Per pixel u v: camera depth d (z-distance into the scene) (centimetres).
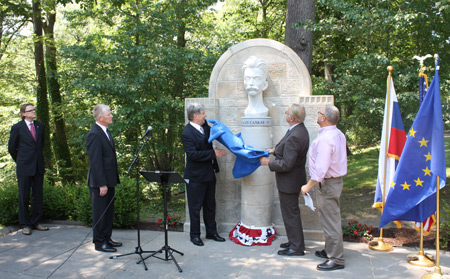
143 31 746
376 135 736
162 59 700
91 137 427
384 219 375
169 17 798
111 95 739
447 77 604
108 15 968
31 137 527
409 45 684
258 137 451
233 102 498
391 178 421
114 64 736
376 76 636
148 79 729
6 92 1218
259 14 1445
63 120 1236
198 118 450
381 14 573
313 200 466
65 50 723
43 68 1164
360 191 738
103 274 367
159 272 371
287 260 397
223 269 376
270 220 469
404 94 590
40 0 1039
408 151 364
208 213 473
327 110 368
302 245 414
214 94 504
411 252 414
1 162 1067
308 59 756
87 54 720
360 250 424
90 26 1348
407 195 366
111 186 442
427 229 389
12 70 1152
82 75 744
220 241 469
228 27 1430
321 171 355
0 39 1098
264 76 462
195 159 441
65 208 583
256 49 483
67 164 1234
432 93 352
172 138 790
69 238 493
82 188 609
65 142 1234
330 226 370
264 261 396
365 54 612
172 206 721
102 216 437
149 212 660
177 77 757
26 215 518
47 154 1156
